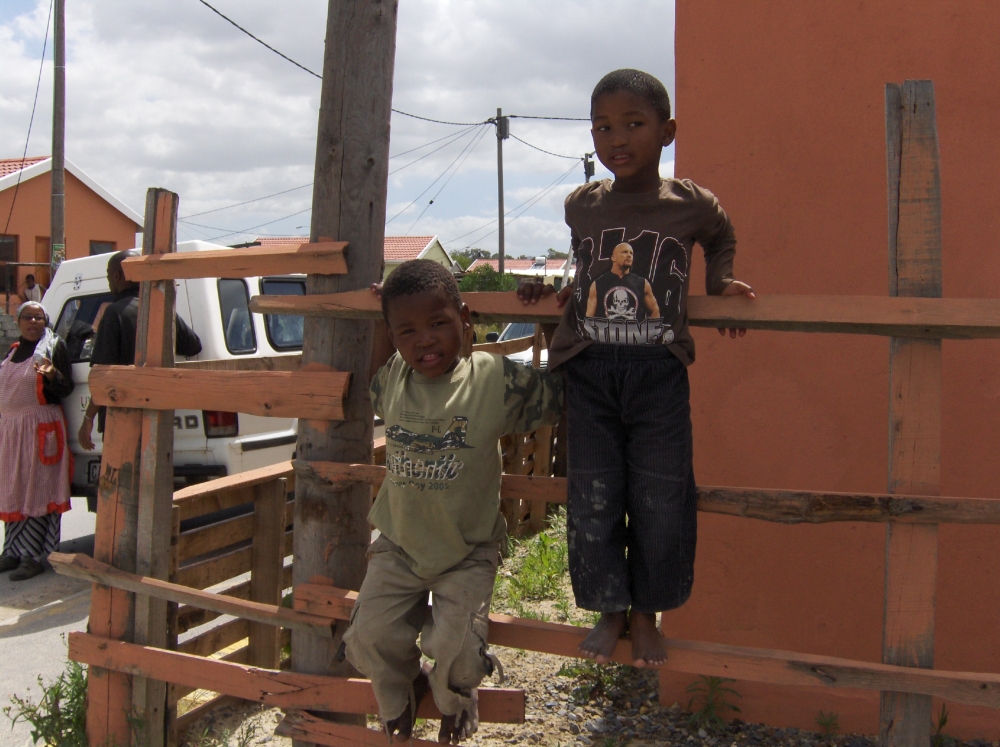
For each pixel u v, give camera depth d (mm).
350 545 2740
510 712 2449
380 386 2457
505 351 5559
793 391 3311
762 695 3404
